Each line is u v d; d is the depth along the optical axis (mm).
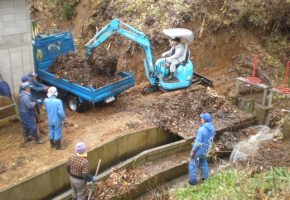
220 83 13172
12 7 9688
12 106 9750
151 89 12227
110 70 10688
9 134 9391
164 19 14531
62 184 8164
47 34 12078
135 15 15086
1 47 9789
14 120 9945
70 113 10766
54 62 11422
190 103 11297
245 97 12375
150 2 15148
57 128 8516
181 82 11930
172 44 12461
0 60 9867
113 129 9734
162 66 11836
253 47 15141
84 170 7004
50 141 8734
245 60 14484
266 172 7539
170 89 11961
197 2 14805
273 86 13180
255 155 9406
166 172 9164
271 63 14758
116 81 10602
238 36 15094
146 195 8773
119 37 14539
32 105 8516
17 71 10320
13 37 9953
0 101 9656
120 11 15500
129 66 14039
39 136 9289
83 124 10008
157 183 9055
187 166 9562
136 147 9812
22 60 10344
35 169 7953
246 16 15141
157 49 14133
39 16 18453
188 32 11680
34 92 10562
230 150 10031
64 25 17875
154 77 12125
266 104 11742
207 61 14398
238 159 9492
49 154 8508
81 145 6949
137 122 10188
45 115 10445
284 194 6188
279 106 12211
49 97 8422
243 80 11727
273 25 15891
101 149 8867
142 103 11398
